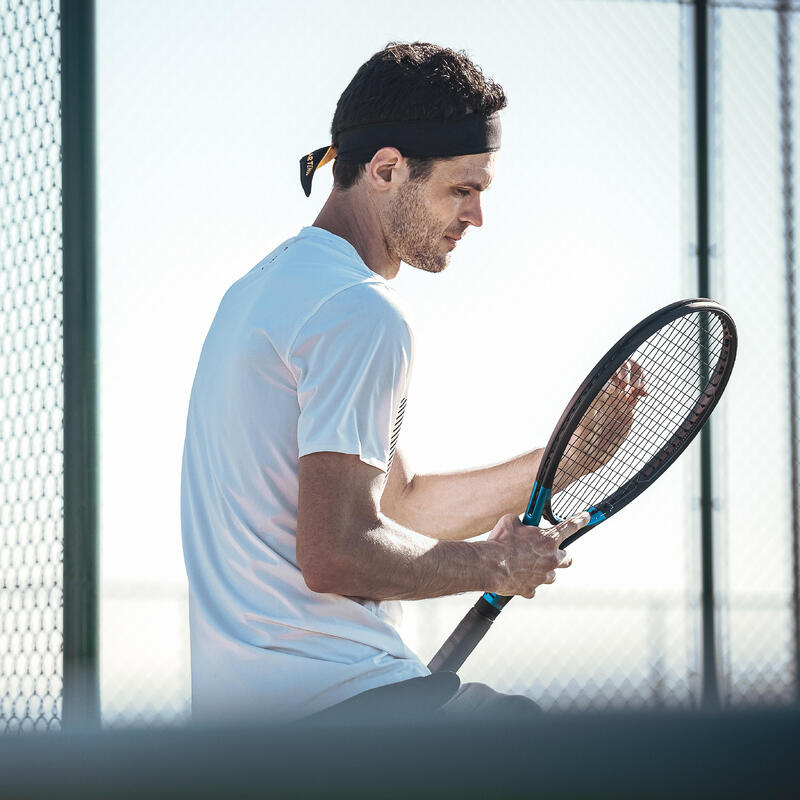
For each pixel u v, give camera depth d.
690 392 5.57
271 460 3.96
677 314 5.04
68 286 4.69
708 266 11.04
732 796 1.22
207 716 1.39
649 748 1.21
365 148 4.36
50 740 1.27
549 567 4.41
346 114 4.42
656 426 5.53
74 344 4.68
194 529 4.19
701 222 11.06
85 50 4.74
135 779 1.27
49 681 4.63
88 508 4.65
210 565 4.08
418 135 4.30
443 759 1.24
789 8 11.85
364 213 4.43
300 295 3.96
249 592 3.96
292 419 3.96
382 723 1.27
